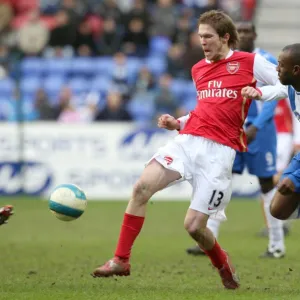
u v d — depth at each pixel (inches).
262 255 1389.0
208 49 983.6
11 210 981.2
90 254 1438.2
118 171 2559.1
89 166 2559.1
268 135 1392.7
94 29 3346.5
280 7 3666.3
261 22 3641.7
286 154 1823.3
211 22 979.9
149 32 3353.8
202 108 984.9
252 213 2206.0
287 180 999.0
